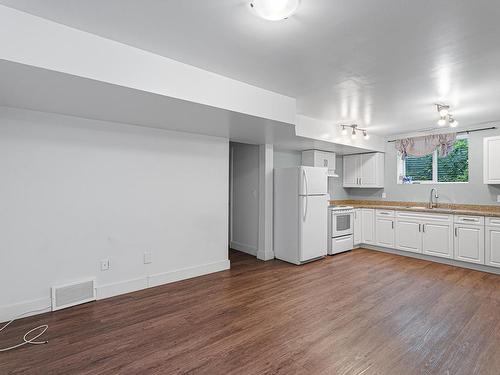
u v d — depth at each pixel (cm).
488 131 445
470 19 173
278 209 477
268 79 272
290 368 190
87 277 300
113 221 317
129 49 209
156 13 169
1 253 254
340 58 229
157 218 351
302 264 446
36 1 159
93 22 180
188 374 184
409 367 191
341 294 320
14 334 232
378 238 535
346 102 344
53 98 233
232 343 220
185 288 339
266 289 336
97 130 307
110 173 315
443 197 497
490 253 400
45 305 273
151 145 346
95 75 194
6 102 244
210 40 201
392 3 157
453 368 190
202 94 248
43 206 274
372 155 576
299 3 156
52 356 203
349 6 160
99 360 198
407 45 206
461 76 264
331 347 215
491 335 231
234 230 554
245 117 295
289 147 521
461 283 357
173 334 233
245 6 161
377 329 242
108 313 271
